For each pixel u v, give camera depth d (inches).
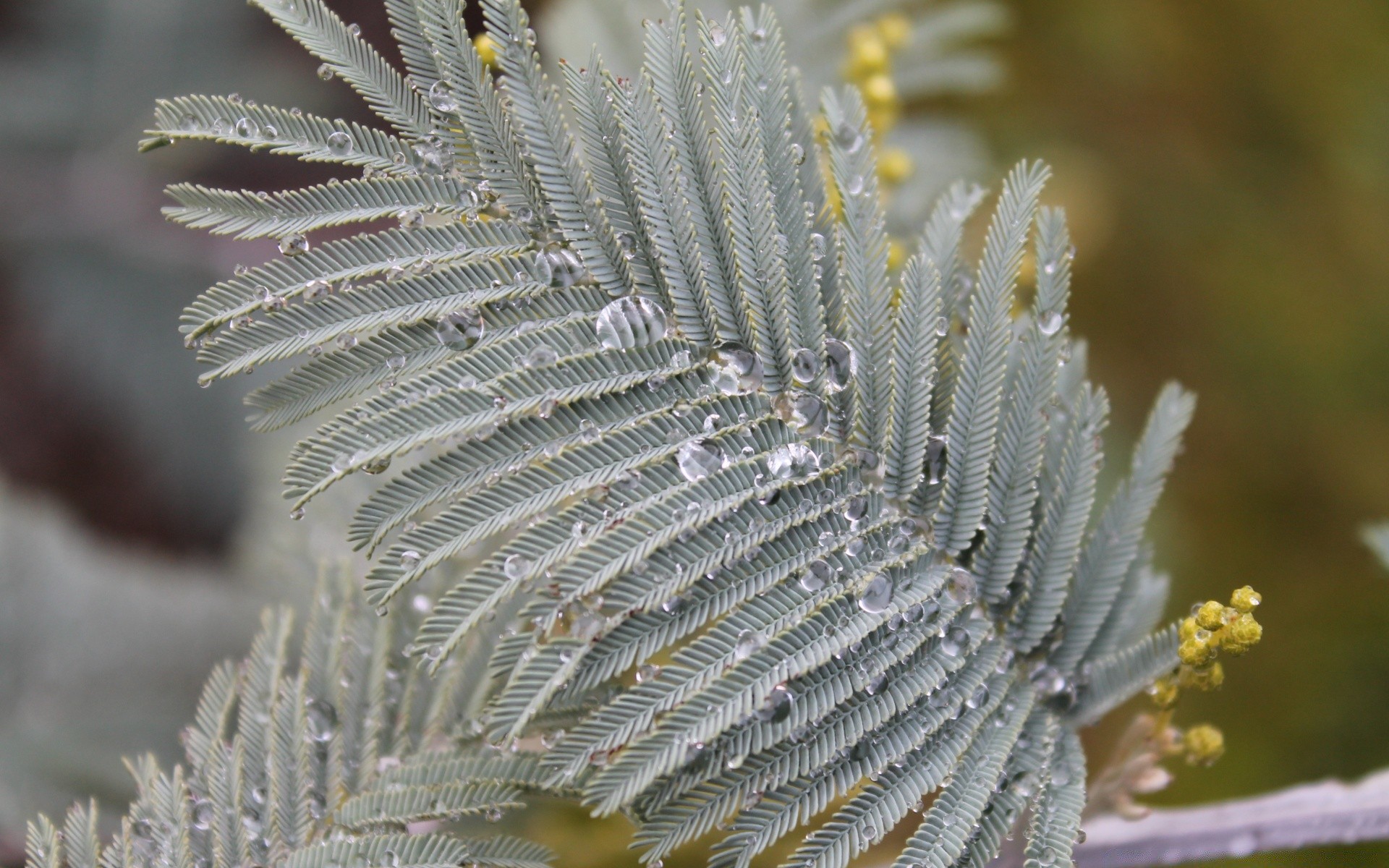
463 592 20.5
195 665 24.3
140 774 21.5
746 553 20.6
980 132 34.3
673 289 20.9
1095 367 36.3
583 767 20.5
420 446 20.6
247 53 37.6
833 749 20.7
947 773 20.8
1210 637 21.1
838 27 24.3
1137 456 21.7
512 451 20.6
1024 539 21.2
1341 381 35.0
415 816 21.1
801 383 21.0
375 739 21.5
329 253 20.7
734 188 20.9
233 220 20.7
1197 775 30.7
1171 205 37.2
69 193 36.7
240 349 20.7
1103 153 37.4
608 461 20.6
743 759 20.6
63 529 24.7
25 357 36.9
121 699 24.1
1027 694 21.2
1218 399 35.8
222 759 21.3
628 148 20.8
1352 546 33.4
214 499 35.6
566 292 20.8
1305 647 32.1
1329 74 36.9
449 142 20.9
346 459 20.6
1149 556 21.9
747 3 24.1
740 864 20.6
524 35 20.8
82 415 36.7
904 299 21.1
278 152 20.8
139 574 24.7
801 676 20.6
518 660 20.5
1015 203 21.2
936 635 21.0
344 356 20.7
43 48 36.9
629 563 20.5
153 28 36.8
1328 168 36.8
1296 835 22.3
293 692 21.4
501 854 21.0
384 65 20.9
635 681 21.5
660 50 20.9
